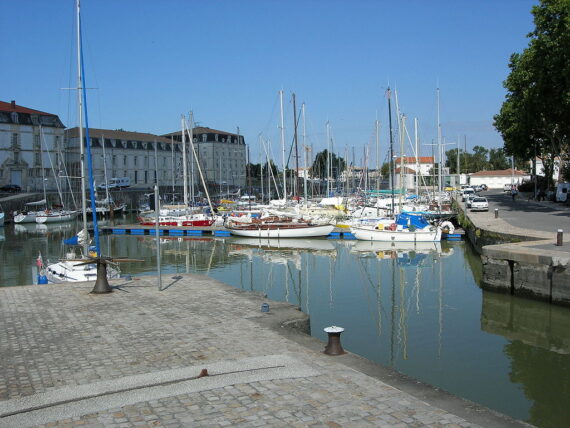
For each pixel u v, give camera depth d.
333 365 8.87
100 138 107.38
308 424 6.63
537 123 44.41
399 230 39.94
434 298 21.42
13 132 91.44
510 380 12.50
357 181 96.44
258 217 51.31
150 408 7.18
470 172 152.25
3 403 7.41
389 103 49.03
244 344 10.19
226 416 6.89
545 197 60.69
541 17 37.78
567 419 10.45
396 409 7.06
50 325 11.86
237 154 134.75
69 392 7.79
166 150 121.56
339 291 23.36
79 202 80.19
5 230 59.62
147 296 15.02
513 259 20.34
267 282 26.19
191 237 49.09
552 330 16.66
